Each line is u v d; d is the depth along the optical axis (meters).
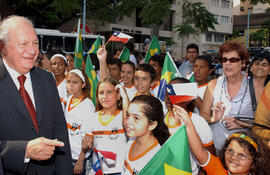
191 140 2.34
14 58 2.18
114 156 3.23
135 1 12.96
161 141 2.47
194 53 6.42
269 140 2.45
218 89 3.07
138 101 2.38
